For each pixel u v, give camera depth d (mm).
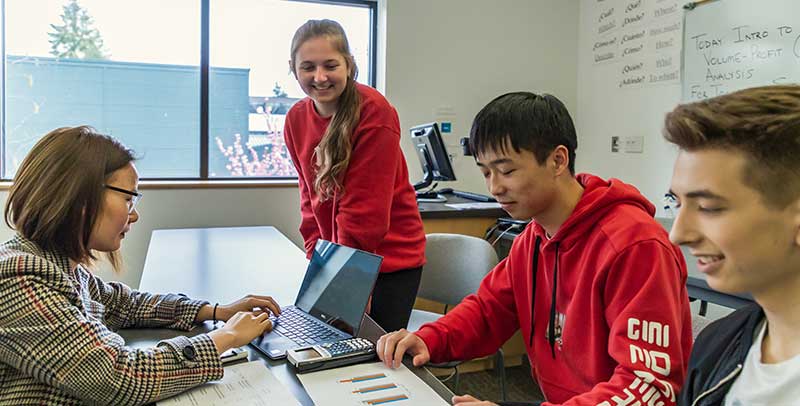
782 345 714
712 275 666
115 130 3396
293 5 3631
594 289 1049
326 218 1691
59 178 969
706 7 2988
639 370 903
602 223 1064
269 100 3643
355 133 1550
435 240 2361
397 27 3576
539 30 3881
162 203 3311
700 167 638
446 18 3668
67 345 889
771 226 611
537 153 1046
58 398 919
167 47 3428
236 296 1565
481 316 1301
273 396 906
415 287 1780
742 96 647
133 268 3281
